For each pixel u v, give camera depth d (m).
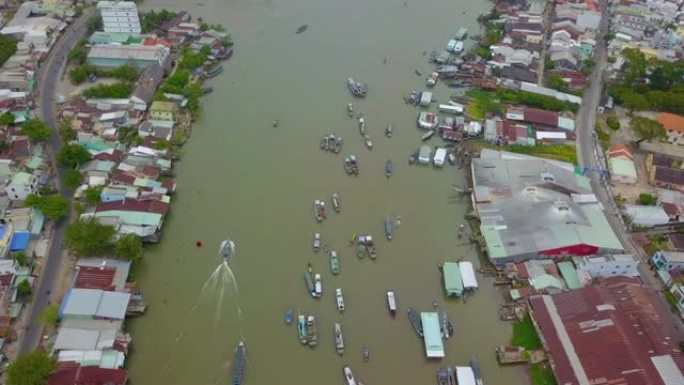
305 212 139.00
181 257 125.12
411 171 153.38
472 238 134.00
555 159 156.75
